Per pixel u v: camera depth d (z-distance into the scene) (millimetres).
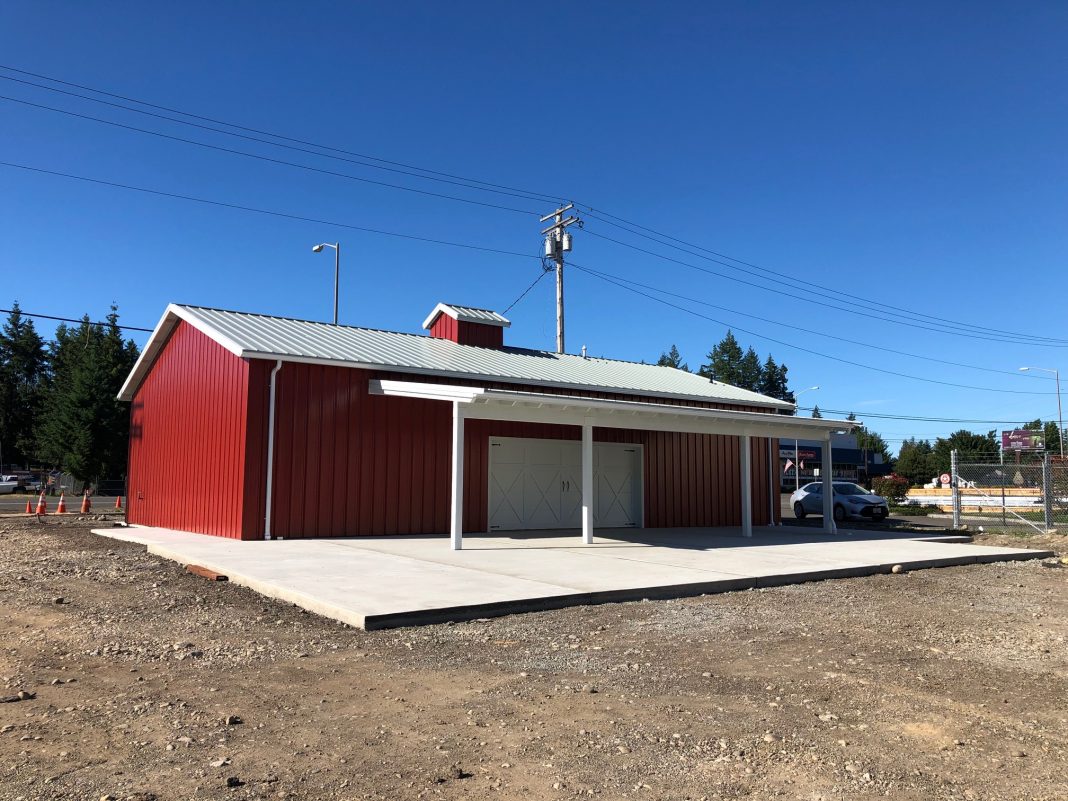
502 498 16422
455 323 19906
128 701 4613
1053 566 13039
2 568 9773
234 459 13445
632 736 4180
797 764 3811
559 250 27000
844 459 64062
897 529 21844
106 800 3244
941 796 3461
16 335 64312
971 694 5086
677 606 8164
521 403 12984
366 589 7988
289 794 3355
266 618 7016
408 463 15023
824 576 10625
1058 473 28516
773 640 6641
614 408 13930
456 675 5312
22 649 5828
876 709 4719
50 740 3945
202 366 15078
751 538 16078
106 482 42094
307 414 13844
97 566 9969
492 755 3873
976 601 9141
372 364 14492
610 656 5934
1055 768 3807
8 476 47719
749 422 16812
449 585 8391
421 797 3359
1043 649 6500
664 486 19422
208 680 5094
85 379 40875
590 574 9586
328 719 4371
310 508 13742
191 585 8680
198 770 3594
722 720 4465
